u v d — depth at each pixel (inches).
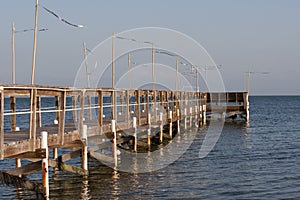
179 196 617.6
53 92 573.6
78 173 689.6
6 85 478.9
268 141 1291.8
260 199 601.9
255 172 787.4
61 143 591.5
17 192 627.5
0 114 457.4
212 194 629.0
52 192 628.4
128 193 629.9
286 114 2817.4
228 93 2000.5
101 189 649.0
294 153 1026.1
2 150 458.6
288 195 621.0
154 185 681.0
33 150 526.6
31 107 522.0
